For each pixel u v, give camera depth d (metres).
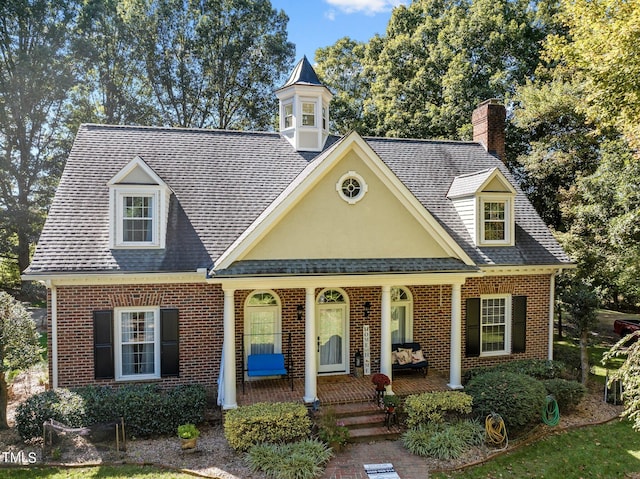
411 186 17.36
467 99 30.56
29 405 11.08
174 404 11.65
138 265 12.84
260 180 16.05
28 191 34.00
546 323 16.62
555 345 21.44
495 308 16.30
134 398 11.52
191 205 14.60
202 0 39.59
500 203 16.44
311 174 12.88
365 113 37.19
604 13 16.28
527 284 16.33
